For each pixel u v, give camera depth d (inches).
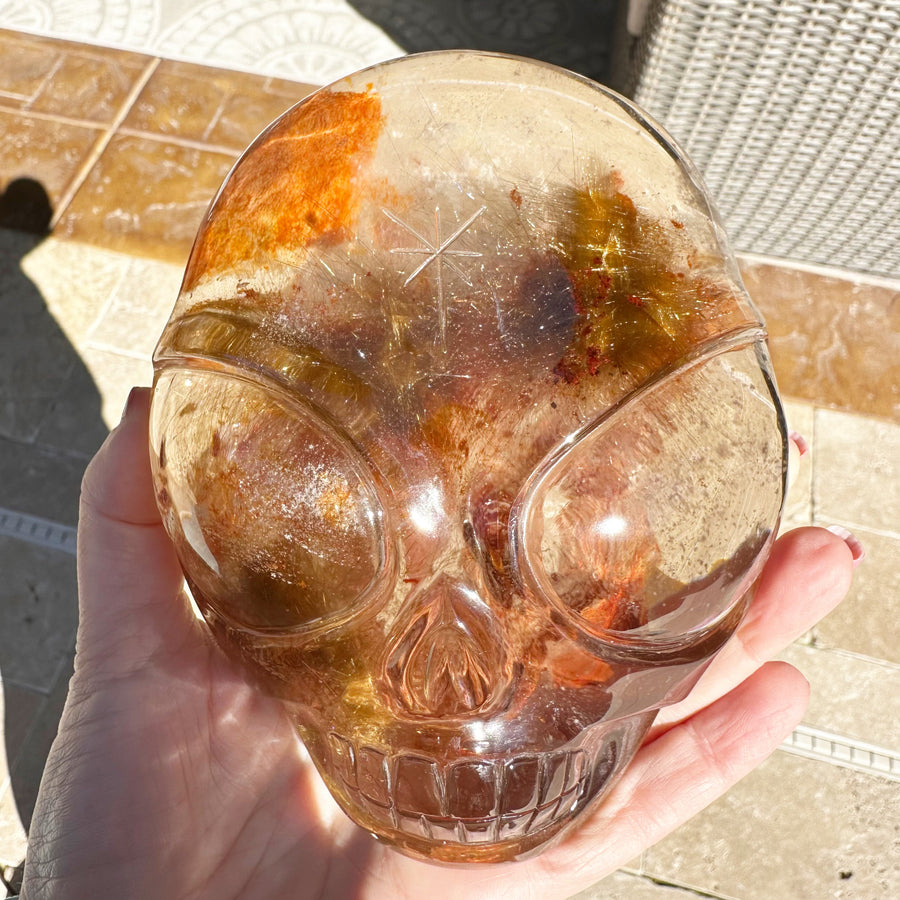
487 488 5.8
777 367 15.3
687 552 5.9
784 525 14.1
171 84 17.8
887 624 13.5
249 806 8.2
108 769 7.6
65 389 15.5
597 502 5.7
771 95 13.7
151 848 7.6
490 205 6.1
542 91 6.5
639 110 7.2
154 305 16.0
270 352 5.9
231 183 6.7
